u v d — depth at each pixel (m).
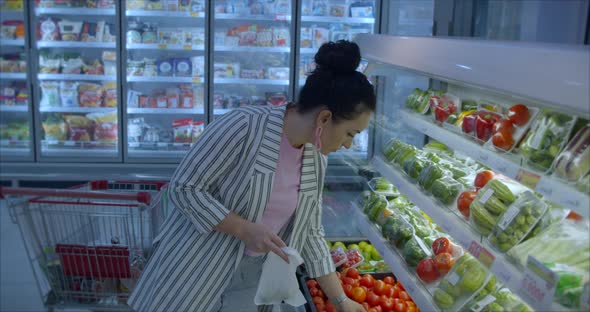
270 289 1.66
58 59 5.38
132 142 5.52
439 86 2.47
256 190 1.61
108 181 2.81
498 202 1.52
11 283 3.46
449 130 1.95
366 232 2.45
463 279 1.68
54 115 5.52
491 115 1.69
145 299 1.72
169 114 5.86
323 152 1.59
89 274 2.58
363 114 1.51
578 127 1.29
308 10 5.34
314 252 1.90
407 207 2.40
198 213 1.59
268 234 1.58
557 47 1.24
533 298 1.20
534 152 1.37
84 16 5.63
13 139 5.46
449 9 4.11
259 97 5.68
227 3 5.35
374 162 2.58
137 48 5.27
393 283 2.46
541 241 1.35
